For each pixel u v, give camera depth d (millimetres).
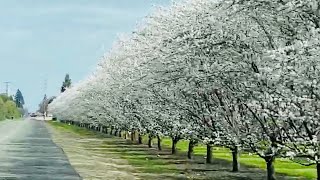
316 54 12406
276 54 12977
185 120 25750
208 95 21781
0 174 24797
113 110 48844
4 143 50906
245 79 16438
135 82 28375
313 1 12367
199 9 19766
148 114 33438
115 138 68875
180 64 18578
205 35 16594
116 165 31547
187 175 26562
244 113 19781
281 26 14523
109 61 50344
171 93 25219
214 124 22750
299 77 13008
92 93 64938
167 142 59562
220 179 24922
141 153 41938
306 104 14031
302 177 26094
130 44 39031
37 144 51156
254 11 14617
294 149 15148
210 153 33188
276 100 14289
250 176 26125
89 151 43500
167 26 23812
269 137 17344
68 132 89000
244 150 22156
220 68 16594
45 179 23359
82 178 24172
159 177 25547
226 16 16031
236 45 16172
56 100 161000
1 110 167500
